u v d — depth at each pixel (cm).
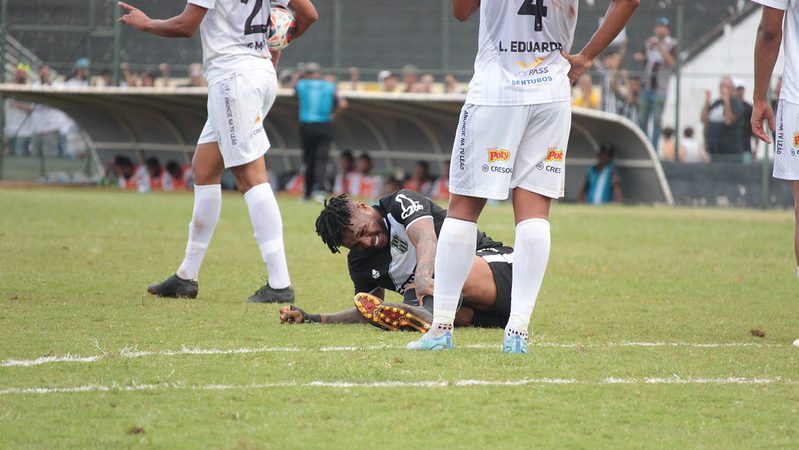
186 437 1377
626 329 2322
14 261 3362
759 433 1440
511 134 1905
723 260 4012
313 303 2681
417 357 1891
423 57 9850
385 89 8969
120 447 1330
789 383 1731
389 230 2308
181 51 10038
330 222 2284
